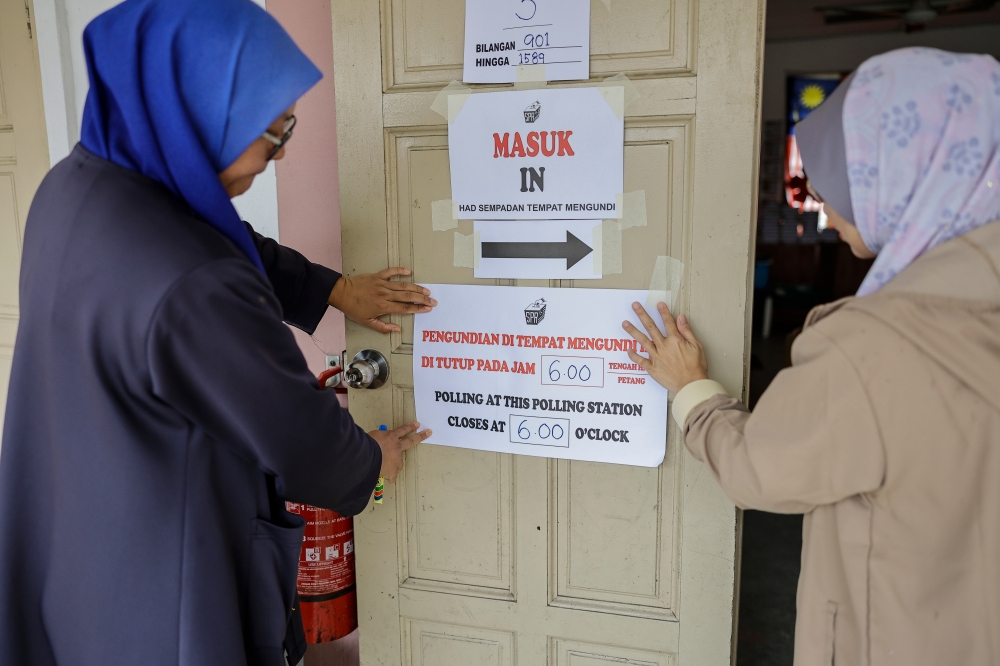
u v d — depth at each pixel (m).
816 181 0.97
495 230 1.49
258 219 1.88
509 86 1.43
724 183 1.34
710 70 1.32
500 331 1.51
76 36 1.98
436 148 1.50
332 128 1.79
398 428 1.55
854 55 8.34
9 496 1.01
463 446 1.58
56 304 0.93
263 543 1.08
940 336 0.82
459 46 1.45
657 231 1.39
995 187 0.85
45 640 1.04
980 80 0.86
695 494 1.46
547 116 1.41
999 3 7.07
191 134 0.93
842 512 0.92
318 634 1.74
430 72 1.48
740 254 1.35
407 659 1.73
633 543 1.52
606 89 1.37
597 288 1.44
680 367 1.29
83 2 1.96
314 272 1.48
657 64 1.35
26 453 1.01
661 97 1.35
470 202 1.49
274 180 1.85
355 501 1.21
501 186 1.46
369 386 1.60
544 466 1.54
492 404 1.54
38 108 2.03
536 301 1.48
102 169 0.96
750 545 3.27
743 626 2.62
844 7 6.72
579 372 1.47
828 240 8.52
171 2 0.92
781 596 2.82
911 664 0.88
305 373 1.06
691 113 1.34
